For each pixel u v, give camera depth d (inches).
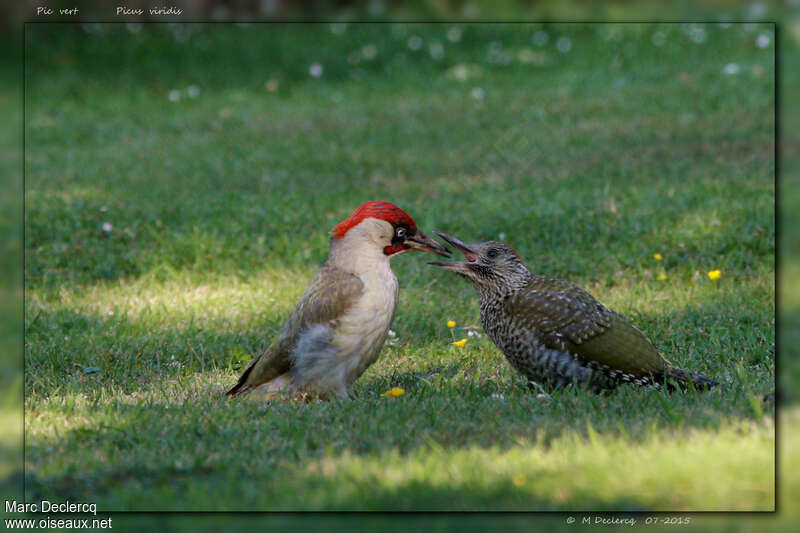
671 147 714.8
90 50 1112.2
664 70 984.9
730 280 478.3
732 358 388.5
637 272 497.0
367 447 296.4
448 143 773.9
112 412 336.2
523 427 305.0
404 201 619.8
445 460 278.8
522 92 944.3
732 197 576.1
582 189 617.6
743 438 287.3
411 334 439.2
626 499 257.9
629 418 312.7
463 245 366.6
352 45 1136.8
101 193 651.5
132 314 474.3
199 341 434.3
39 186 674.8
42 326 454.6
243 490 269.3
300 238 550.9
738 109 812.0
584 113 842.2
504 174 680.4
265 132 829.8
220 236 556.1
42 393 374.9
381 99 949.8
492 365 399.5
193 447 302.2
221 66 1075.9
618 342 339.6
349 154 748.6
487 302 367.9
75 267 534.6
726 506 256.1
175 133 844.0
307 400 348.8
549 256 517.3
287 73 1056.8
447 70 1061.8
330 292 340.2
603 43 1123.3
